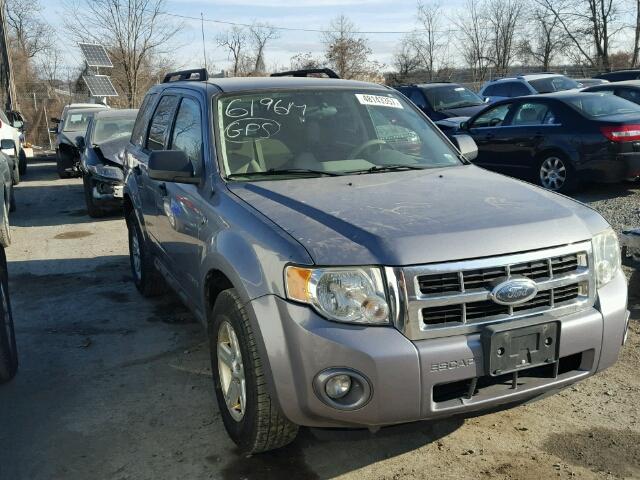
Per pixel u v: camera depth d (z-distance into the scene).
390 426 2.85
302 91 4.49
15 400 4.07
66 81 37.59
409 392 2.70
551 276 2.95
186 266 4.21
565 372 3.08
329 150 4.15
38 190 13.82
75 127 15.61
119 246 8.29
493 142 10.74
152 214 5.19
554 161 9.79
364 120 4.46
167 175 3.89
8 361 4.20
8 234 5.21
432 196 3.36
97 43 26.41
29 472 3.28
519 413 3.75
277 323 2.84
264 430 3.05
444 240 2.81
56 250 8.17
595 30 44.41
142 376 4.37
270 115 4.25
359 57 36.91
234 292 3.20
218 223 3.50
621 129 8.96
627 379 4.12
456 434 3.54
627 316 3.20
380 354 2.66
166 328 5.26
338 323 2.73
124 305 5.88
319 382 2.72
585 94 9.97
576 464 3.23
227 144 4.01
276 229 3.03
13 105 25.84
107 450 3.46
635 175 9.14
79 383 4.29
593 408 3.78
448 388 2.83
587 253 3.06
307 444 3.47
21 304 5.99
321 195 3.41
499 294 2.81
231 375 3.33
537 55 47.50
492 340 2.75
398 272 2.73
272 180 3.80
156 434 3.62
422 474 3.18
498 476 3.15
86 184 10.11
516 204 3.22
